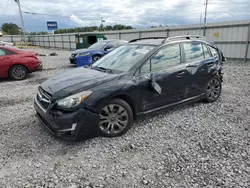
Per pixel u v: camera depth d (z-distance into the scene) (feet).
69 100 9.53
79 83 10.44
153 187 7.41
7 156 9.41
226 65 35.99
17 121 13.23
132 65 11.69
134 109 11.53
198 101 16.28
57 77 12.21
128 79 11.03
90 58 31.78
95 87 10.16
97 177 8.00
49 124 10.22
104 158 9.21
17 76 26.09
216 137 10.85
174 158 9.10
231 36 42.27
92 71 12.47
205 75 14.79
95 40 60.39
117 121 10.89
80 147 10.06
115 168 8.52
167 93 12.62
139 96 11.36
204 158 9.04
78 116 9.53
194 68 13.87
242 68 32.24
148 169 8.41
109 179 7.88
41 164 8.83
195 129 11.79
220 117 13.39
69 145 10.25
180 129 11.83
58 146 10.19
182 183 7.59
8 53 25.72
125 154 9.48
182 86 13.35
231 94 18.33
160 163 8.78
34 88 21.94
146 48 12.75
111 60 13.53
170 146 10.07
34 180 7.87
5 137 11.14
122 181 7.75
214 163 8.68
